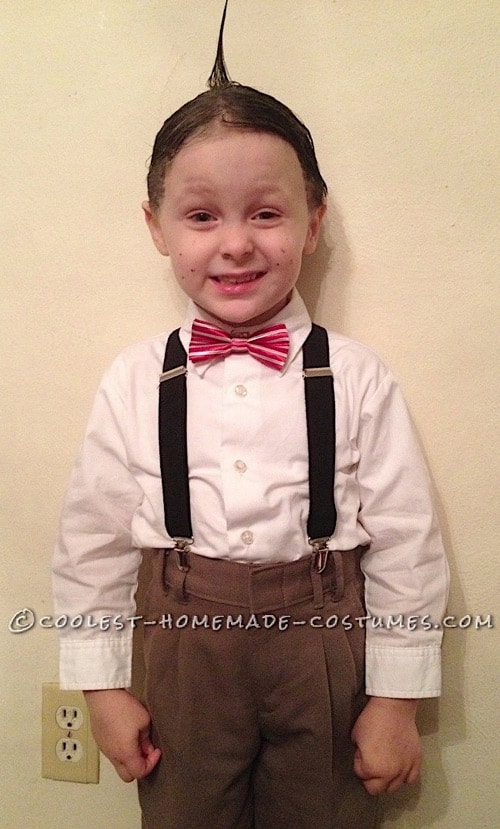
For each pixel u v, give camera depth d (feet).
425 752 2.77
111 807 2.96
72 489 2.52
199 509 2.30
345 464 2.34
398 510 2.37
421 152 2.53
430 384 2.63
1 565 2.92
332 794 2.37
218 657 2.27
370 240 2.59
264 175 2.11
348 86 2.52
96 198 2.68
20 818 3.01
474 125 2.49
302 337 2.42
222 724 2.34
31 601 2.93
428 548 2.36
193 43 2.57
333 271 2.62
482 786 2.77
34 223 2.73
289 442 2.30
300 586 2.26
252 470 2.28
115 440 2.48
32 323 2.79
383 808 2.82
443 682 2.73
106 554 2.51
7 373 2.82
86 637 2.46
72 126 2.66
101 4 2.59
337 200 2.58
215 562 2.25
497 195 2.52
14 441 2.86
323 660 2.28
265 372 2.36
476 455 2.64
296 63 2.53
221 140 2.10
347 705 2.33
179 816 2.39
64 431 2.82
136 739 2.44
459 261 2.56
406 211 2.56
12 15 2.63
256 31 2.53
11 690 2.98
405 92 2.51
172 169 2.20
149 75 2.60
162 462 2.34
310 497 2.27
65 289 2.75
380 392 2.41
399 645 2.33
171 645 2.33
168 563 2.35
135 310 2.72
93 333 2.76
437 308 2.59
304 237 2.28
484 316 2.58
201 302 2.31
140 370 2.49
